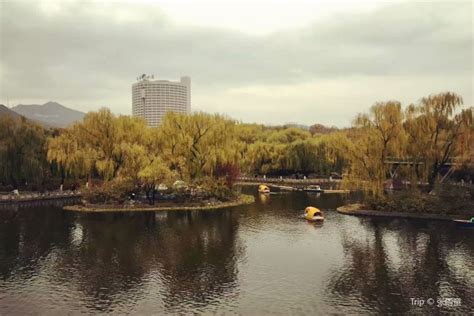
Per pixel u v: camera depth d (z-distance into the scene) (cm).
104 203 7200
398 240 4775
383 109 6506
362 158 6575
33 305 2994
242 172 12300
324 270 3744
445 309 2906
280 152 11800
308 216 6044
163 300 3081
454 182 7956
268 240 4838
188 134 7869
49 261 4031
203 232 5256
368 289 3278
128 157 7162
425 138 6419
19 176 8094
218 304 3011
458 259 4016
